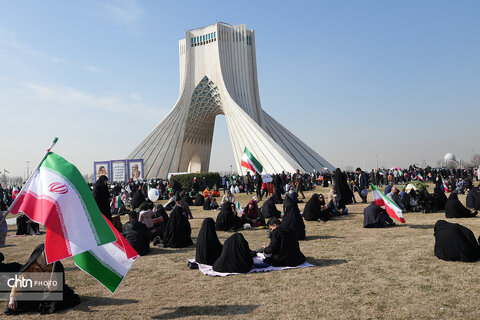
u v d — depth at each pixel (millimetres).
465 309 4160
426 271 5691
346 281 5375
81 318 4340
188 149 66250
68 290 4785
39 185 4512
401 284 5129
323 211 11852
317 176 39906
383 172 32781
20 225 11234
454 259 6184
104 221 4551
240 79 57188
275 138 55750
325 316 4129
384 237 8578
